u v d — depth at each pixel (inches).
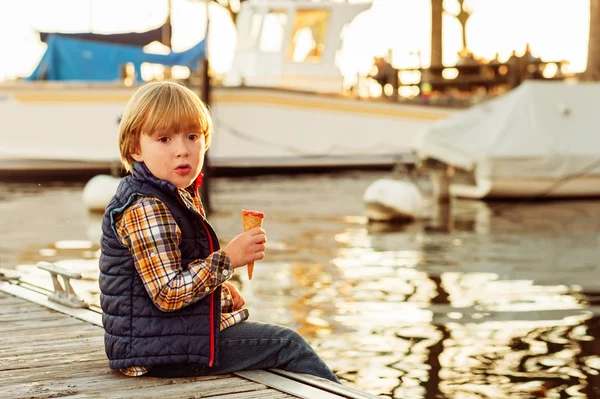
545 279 362.9
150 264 128.5
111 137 855.7
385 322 277.9
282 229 529.0
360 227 546.0
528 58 1033.5
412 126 943.0
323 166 932.6
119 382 139.4
